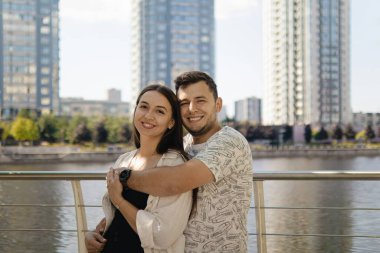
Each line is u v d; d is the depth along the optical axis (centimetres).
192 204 270
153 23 15938
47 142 10156
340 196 2448
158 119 274
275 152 10888
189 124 287
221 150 261
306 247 901
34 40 12356
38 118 10600
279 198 2475
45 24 12500
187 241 269
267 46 15512
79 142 10306
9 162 8731
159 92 277
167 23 15800
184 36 15838
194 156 283
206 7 16075
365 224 1316
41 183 2303
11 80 12119
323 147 11806
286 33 14338
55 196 1936
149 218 256
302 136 12169
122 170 268
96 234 280
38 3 12394
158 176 257
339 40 13962
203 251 266
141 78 16412
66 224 1142
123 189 269
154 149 279
